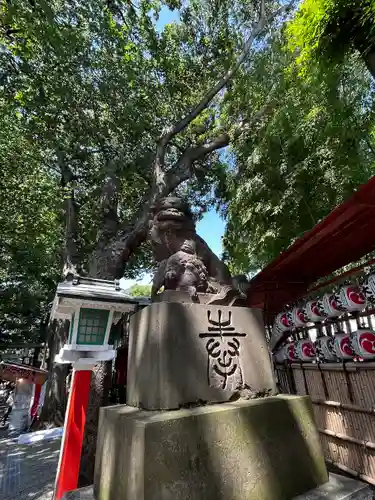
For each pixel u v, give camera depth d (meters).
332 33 3.87
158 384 2.14
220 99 10.33
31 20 6.27
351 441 3.46
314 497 2.03
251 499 1.89
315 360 4.25
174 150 12.27
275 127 6.92
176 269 2.80
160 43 9.87
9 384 14.73
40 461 6.52
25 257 13.48
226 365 2.43
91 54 8.45
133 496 1.70
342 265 4.84
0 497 4.82
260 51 8.04
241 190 7.65
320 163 6.09
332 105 5.41
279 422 2.23
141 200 11.12
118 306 4.01
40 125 8.94
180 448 1.79
